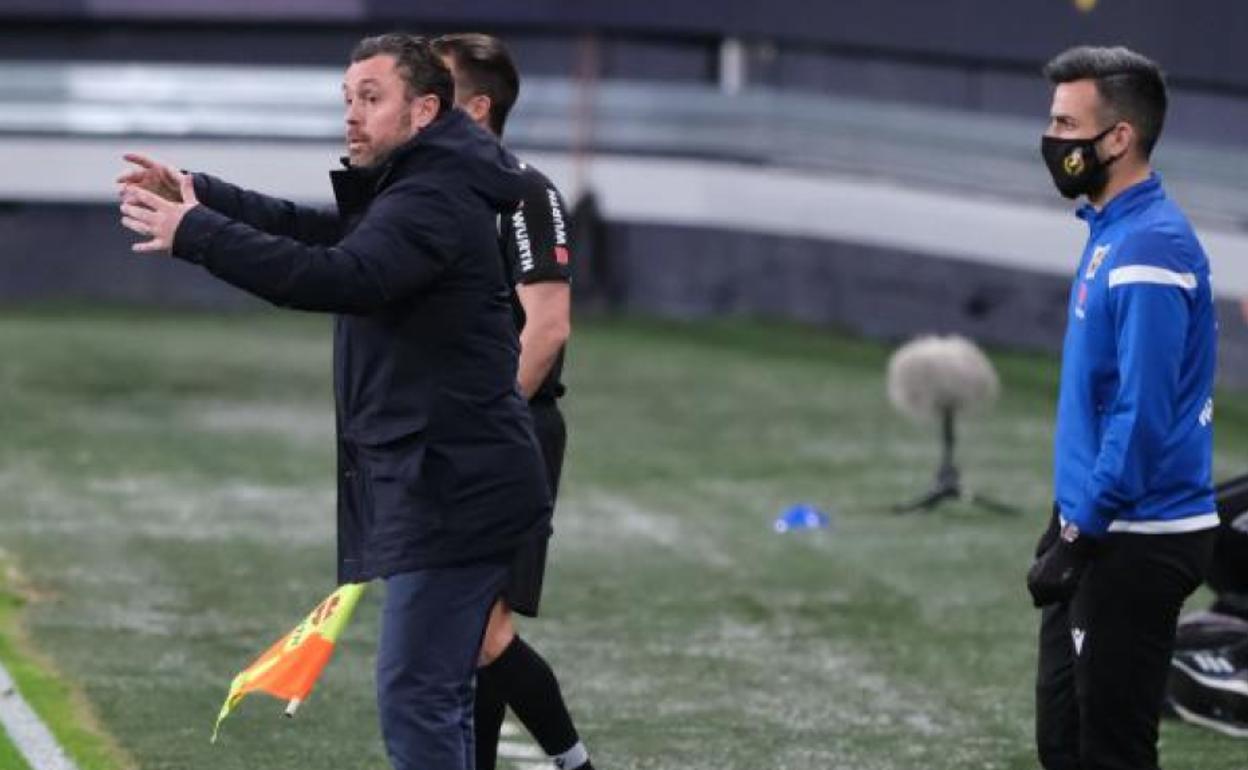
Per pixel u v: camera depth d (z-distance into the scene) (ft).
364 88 60.59
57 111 211.61
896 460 148.46
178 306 210.79
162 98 211.61
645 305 207.21
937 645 103.04
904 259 198.70
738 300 205.77
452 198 59.98
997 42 191.93
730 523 129.08
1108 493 60.49
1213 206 179.42
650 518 130.11
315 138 211.00
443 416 60.75
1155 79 62.54
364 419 61.52
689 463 146.30
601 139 207.31
